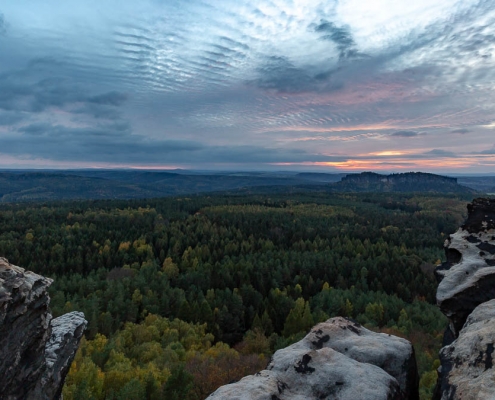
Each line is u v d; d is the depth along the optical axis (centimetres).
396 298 9112
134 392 4100
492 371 1282
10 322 1478
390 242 14562
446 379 1461
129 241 13950
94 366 4806
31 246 13188
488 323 1647
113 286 9181
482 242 2744
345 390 1692
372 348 2097
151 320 7781
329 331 2347
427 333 6950
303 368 1870
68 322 2248
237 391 1655
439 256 12700
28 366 1647
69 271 11112
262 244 14475
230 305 8712
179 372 4369
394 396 1708
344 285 10419
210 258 12006
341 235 16088
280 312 8625
